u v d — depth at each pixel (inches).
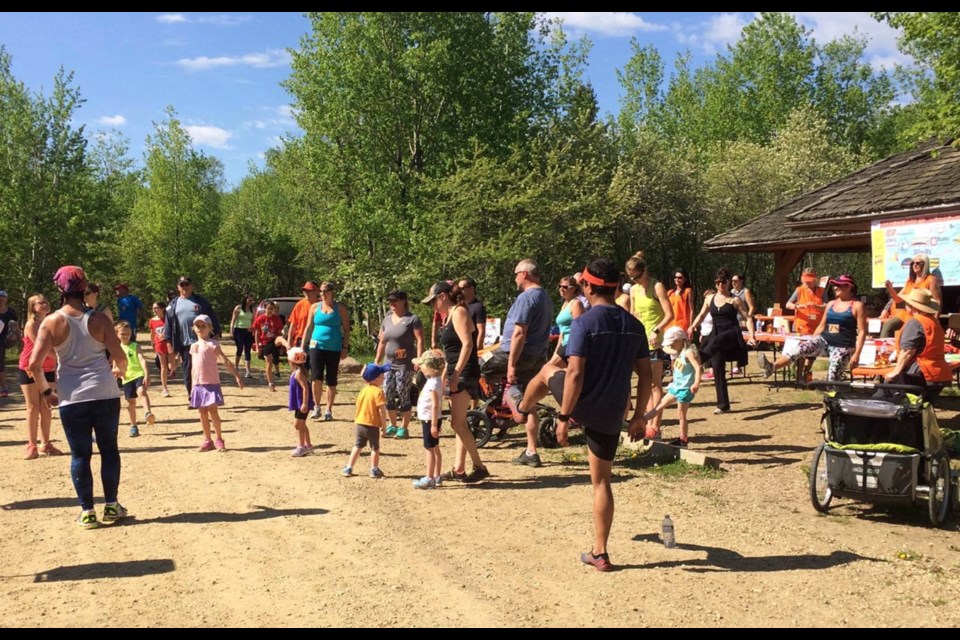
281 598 180.1
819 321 530.9
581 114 1124.5
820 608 173.2
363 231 999.0
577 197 882.1
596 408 193.3
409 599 179.0
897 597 179.3
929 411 238.5
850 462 237.8
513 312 311.1
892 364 400.8
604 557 197.2
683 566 199.2
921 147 609.6
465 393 282.7
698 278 1390.3
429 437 277.1
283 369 750.5
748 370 632.4
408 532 228.1
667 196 1272.1
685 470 301.9
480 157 924.0
